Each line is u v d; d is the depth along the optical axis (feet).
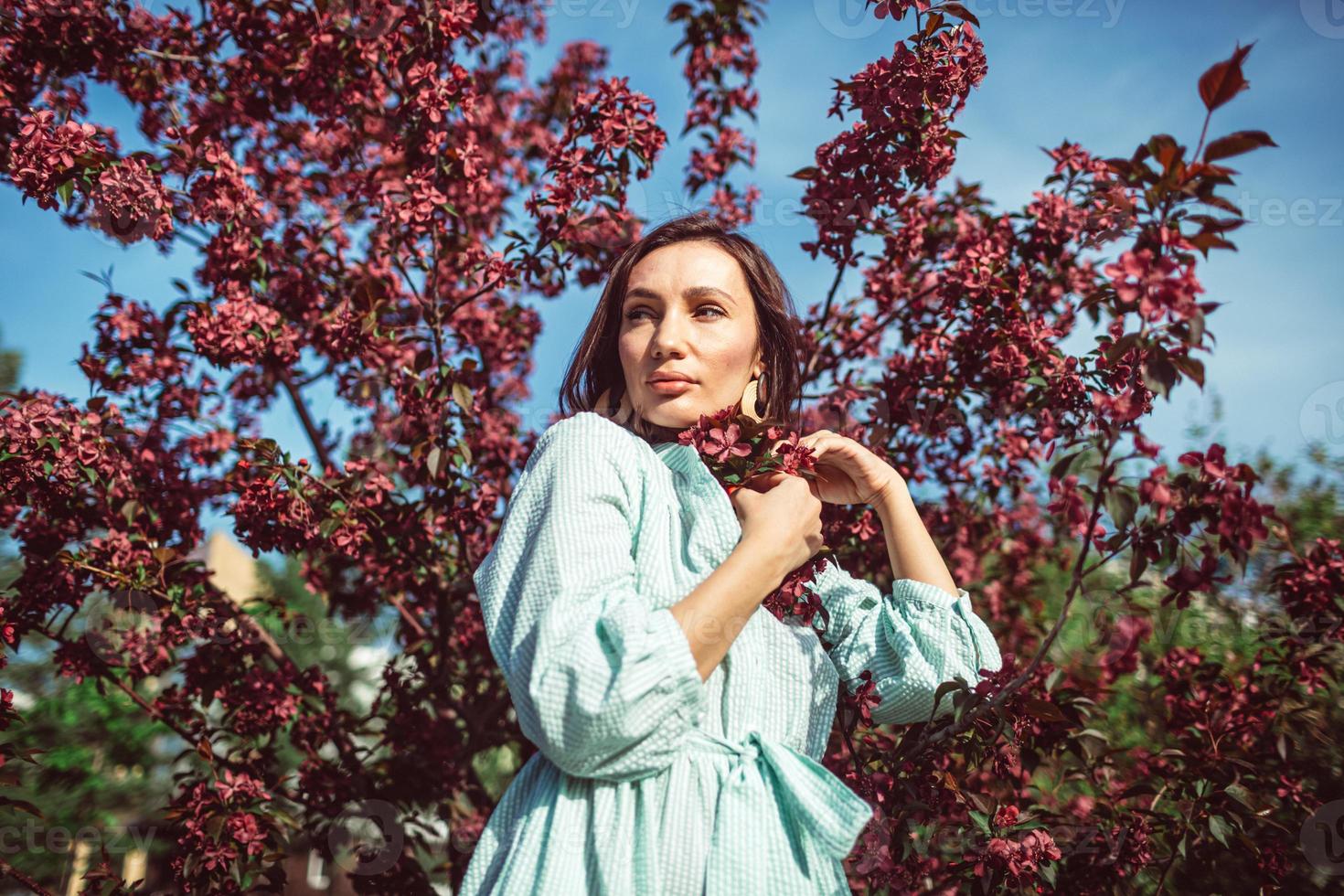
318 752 12.12
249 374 12.65
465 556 10.88
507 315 13.58
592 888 3.67
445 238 10.83
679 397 4.81
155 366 11.48
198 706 12.34
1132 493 4.57
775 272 5.72
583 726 3.50
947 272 9.97
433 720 12.69
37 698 28.81
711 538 4.25
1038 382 8.70
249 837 10.19
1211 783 8.68
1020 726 6.30
